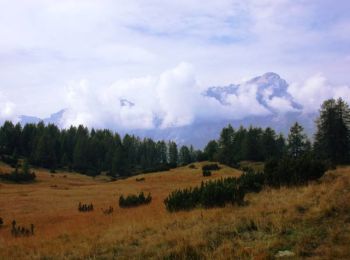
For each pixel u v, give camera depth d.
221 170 61.81
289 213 10.63
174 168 79.38
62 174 101.25
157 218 14.45
